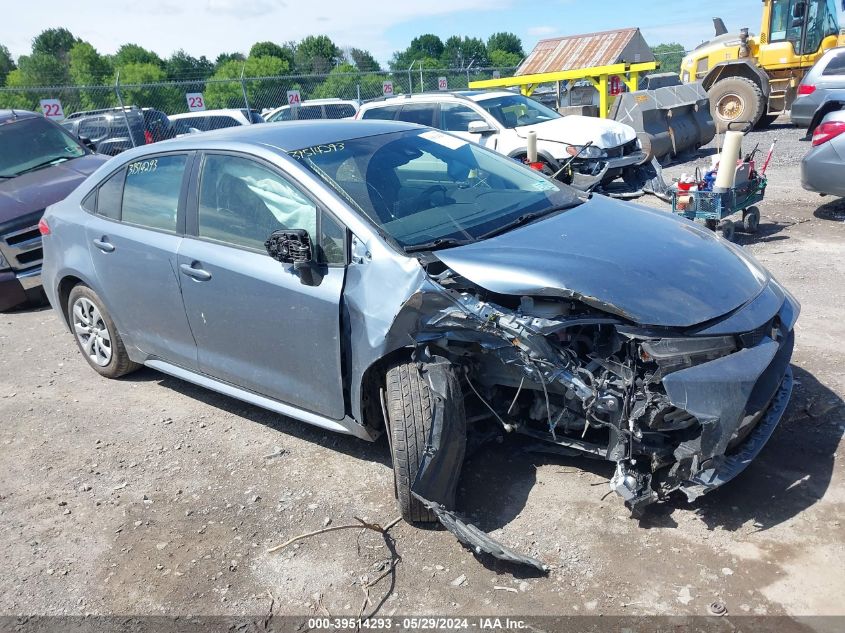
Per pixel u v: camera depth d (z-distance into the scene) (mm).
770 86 15867
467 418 3480
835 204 8766
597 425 3135
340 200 3533
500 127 10117
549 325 2961
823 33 15203
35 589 3143
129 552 3336
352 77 23984
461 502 3430
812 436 3715
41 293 7340
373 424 3590
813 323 5152
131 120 16578
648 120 12141
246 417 4566
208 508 3619
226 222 3967
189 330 4246
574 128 9586
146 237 4355
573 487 3471
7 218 7016
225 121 18812
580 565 2975
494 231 3605
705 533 3082
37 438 4504
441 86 22109
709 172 7301
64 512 3691
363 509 3502
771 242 7375
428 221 3602
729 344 2965
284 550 3254
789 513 3156
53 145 8602
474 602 2844
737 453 3129
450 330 3145
